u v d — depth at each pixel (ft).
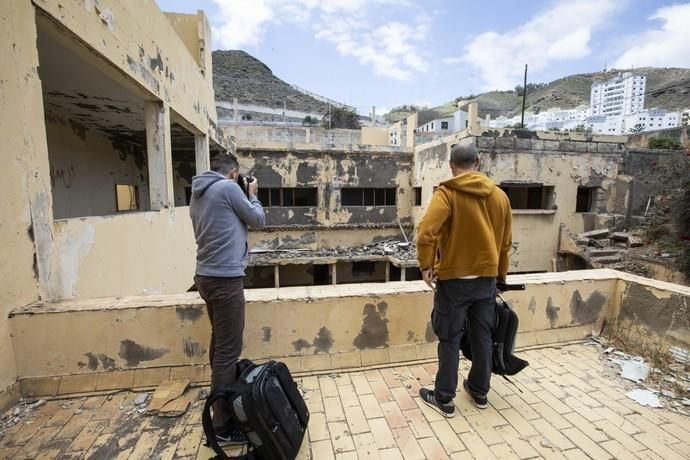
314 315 8.29
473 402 7.30
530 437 6.27
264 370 5.71
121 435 6.14
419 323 8.99
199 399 7.17
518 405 7.23
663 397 7.58
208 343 7.73
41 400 7.02
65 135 22.06
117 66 11.17
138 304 7.60
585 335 10.42
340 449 5.94
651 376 8.38
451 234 6.45
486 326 6.80
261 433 5.20
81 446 5.85
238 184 7.18
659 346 9.27
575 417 6.86
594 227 34.01
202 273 6.12
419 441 6.15
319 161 41.16
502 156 31.22
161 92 14.88
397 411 6.97
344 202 43.57
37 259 7.59
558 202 33.01
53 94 17.10
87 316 7.27
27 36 7.32
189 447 5.87
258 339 8.13
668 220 31.14
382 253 39.34
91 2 9.65
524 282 9.83
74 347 7.29
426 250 6.42
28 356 7.09
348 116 138.62
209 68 24.54
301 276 46.42
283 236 41.78
